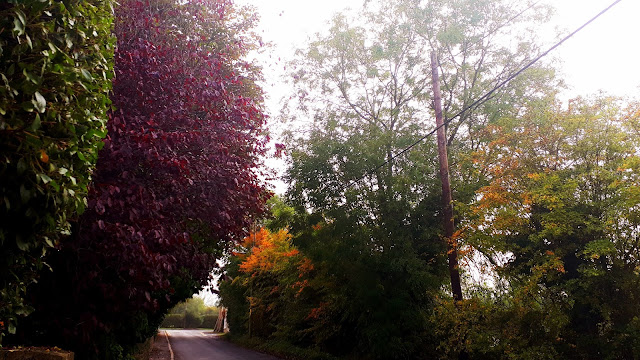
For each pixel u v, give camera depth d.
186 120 7.66
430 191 14.79
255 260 27.92
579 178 10.13
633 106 9.64
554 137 10.65
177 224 7.64
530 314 10.04
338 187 15.92
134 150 6.73
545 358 9.64
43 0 2.99
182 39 9.01
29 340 6.59
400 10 16.77
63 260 6.30
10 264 3.30
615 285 9.59
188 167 7.42
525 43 15.94
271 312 30.05
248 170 9.62
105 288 6.63
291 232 17.30
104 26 4.12
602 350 9.40
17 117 3.00
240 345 33.41
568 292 9.92
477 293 12.20
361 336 16.45
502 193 10.64
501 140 11.28
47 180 3.01
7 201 2.90
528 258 11.20
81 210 3.66
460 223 13.53
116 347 10.12
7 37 3.03
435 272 14.72
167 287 7.44
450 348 11.73
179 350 27.75
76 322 6.74
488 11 15.86
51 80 3.26
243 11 11.45
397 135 15.62
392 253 14.43
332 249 15.47
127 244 6.20
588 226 9.62
